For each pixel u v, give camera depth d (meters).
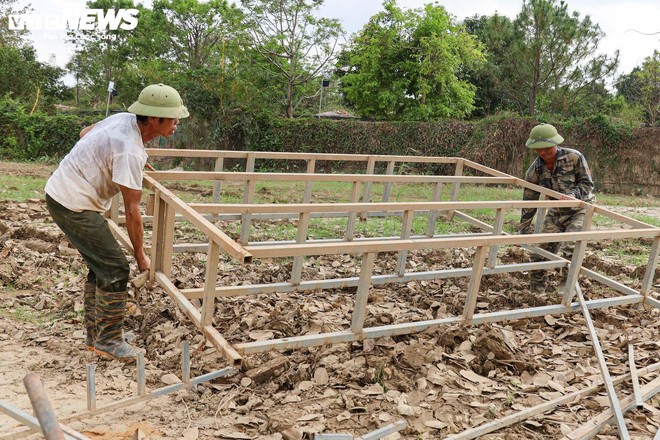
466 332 4.55
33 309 5.03
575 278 5.08
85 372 3.87
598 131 19.88
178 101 3.75
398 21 24.58
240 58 22.78
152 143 20.69
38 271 5.91
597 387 4.03
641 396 3.82
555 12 21.53
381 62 24.83
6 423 3.17
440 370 4.09
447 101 25.28
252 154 6.16
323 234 8.30
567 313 5.53
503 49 23.05
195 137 21.14
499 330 4.90
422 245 4.07
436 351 4.23
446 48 24.22
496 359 4.32
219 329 4.62
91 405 3.12
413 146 20.38
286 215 5.93
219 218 5.80
